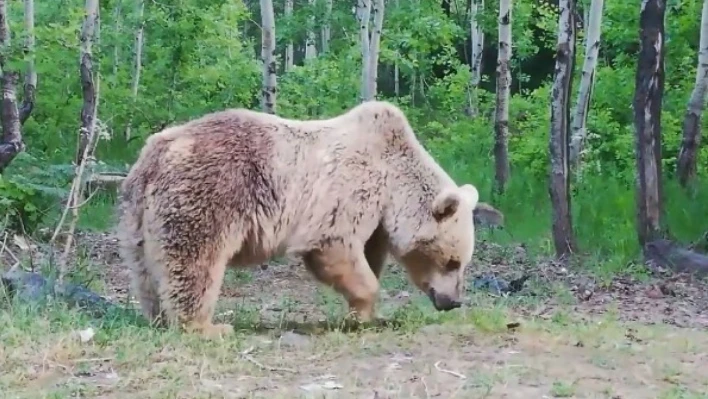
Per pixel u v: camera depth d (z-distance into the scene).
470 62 32.19
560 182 11.60
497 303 8.41
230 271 9.71
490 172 17.39
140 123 17.41
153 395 4.85
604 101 19.69
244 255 6.75
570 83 11.66
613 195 14.22
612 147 18.52
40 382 5.12
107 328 6.23
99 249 10.40
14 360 5.43
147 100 17.19
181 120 17.77
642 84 11.12
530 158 17.97
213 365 5.48
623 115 19.83
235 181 6.47
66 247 7.78
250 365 5.54
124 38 18.95
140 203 6.55
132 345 5.82
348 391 5.07
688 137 15.38
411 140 7.10
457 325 6.92
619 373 5.76
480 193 15.12
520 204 14.50
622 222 12.85
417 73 29.30
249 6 32.62
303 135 6.82
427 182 7.02
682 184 15.24
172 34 18.42
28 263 8.66
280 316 7.39
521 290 9.48
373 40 16.95
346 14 22.03
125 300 7.88
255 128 6.70
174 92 18.44
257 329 6.81
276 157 6.67
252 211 6.55
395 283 9.53
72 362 5.47
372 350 6.06
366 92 17.05
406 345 6.27
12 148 11.62
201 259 6.38
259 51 32.81
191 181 6.38
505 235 12.63
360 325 6.85
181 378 5.21
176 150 6.48
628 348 6.48
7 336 5.78
